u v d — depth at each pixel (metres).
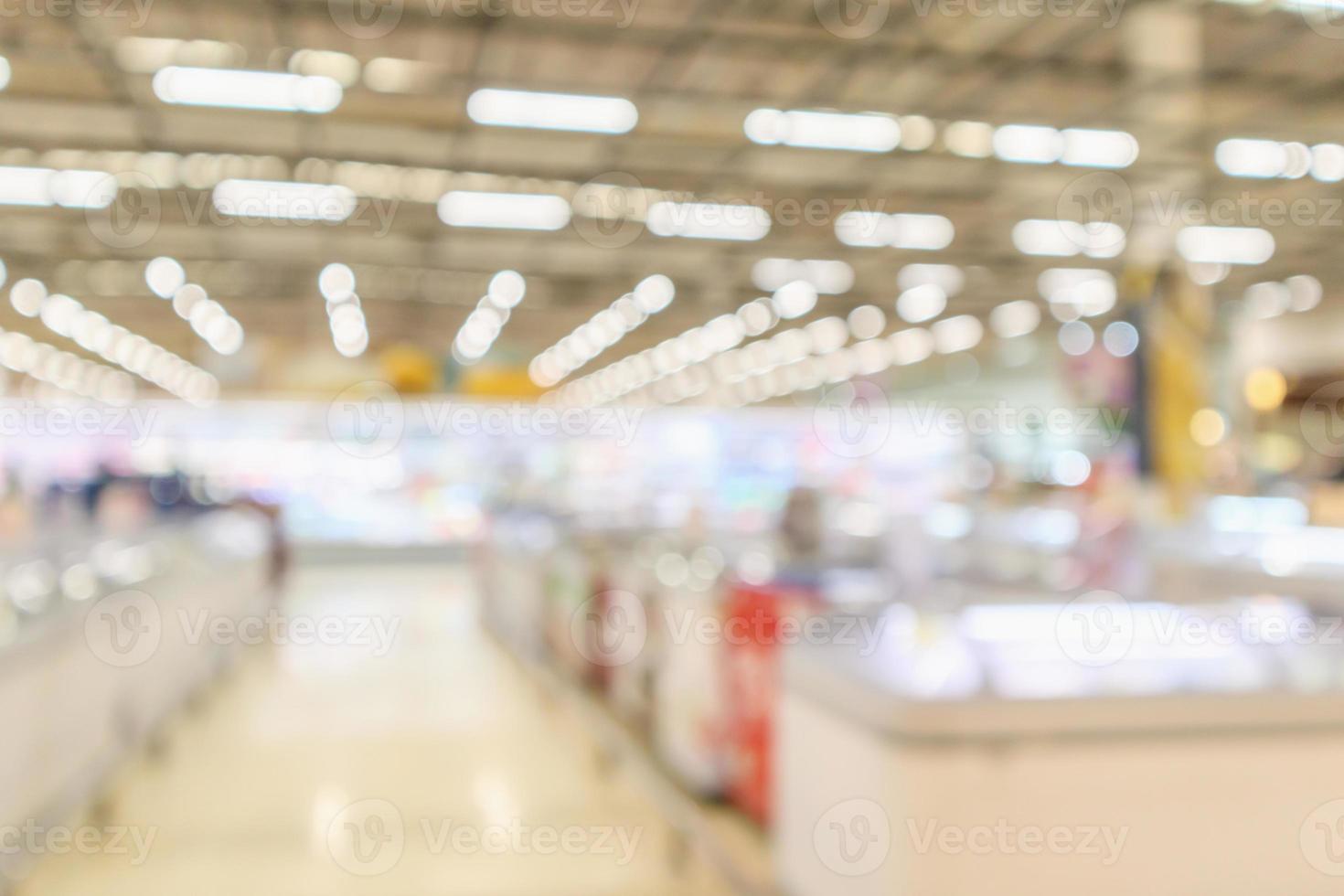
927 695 2.30
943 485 12.60
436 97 7.82
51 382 20.89
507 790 5.05
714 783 4.83
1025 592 4.73
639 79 7.48
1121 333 10.22
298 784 5.14
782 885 2.99
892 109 8.07
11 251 12.72
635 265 13.99
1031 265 13.72
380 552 17.33
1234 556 4.88
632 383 25.73
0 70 7.20
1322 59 7.11
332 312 17.80
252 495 15.38
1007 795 2.28
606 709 6.78
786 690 2.95
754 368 24.62
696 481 16.09
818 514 6.64
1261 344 10.77
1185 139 8.68
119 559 6.25
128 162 9.30
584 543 8.59
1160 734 2.33
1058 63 7.17
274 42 6.78
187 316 17.81
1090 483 8.30
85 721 4.71
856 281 15.00
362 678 7.85
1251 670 2.54
